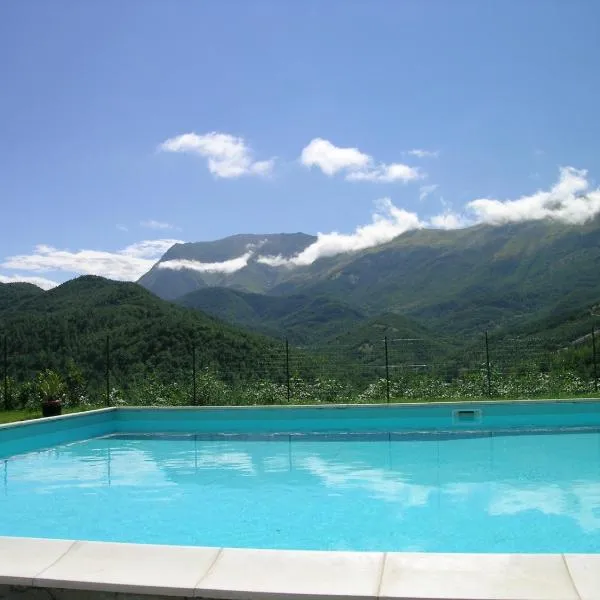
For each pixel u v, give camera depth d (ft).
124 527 18.80
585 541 16.85
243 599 8.86
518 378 43.78
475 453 29.25
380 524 18.66
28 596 9.42
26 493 23.06
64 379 44.65
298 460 28.48
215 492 22.85
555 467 26.07
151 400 43.32
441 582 9.04
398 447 31.14
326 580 9.17
